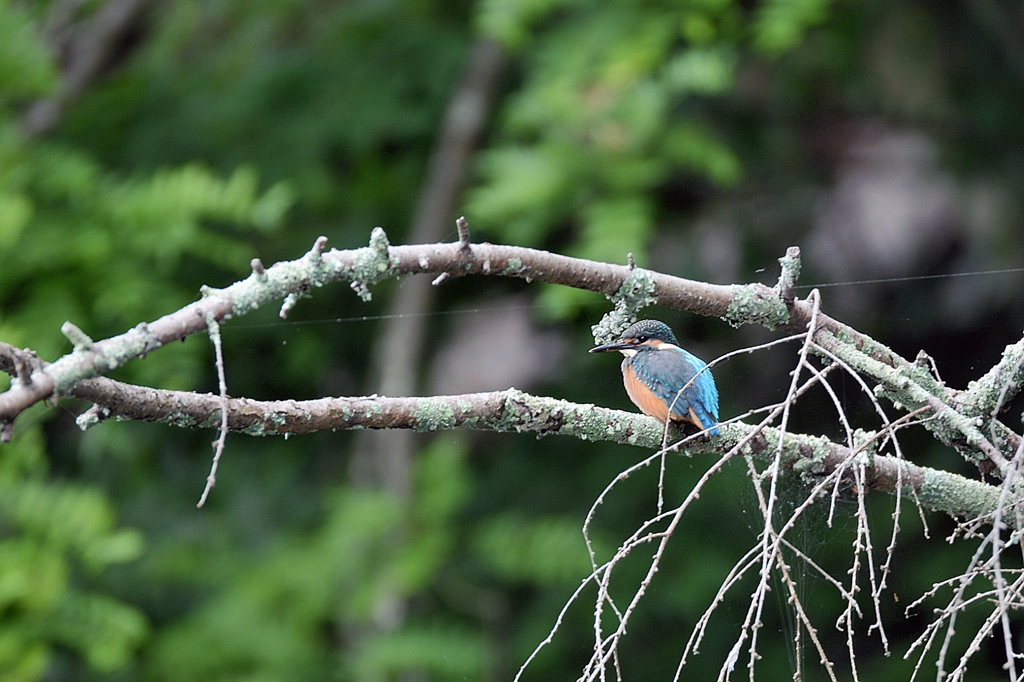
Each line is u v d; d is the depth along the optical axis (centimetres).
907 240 1347
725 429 495
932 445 1154
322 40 1303
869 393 386
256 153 1249
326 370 1310
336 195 1291
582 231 1033
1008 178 1307
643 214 962
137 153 1236
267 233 1239
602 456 1295
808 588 821
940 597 1041
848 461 377
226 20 1337
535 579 1185
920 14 1266
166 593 1191
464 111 1198
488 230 1166
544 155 997
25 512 891
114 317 1002
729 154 1003
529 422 459
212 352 1173
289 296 413
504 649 1152
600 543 1123
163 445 1262
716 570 1130
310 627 1045
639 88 992
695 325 841
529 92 1045
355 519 1070
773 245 1320
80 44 1294
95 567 891
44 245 962
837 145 1347
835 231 1348
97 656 888
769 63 1220
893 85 1285
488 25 996
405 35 1285
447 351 1366
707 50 1027
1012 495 402
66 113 1230
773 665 1086
